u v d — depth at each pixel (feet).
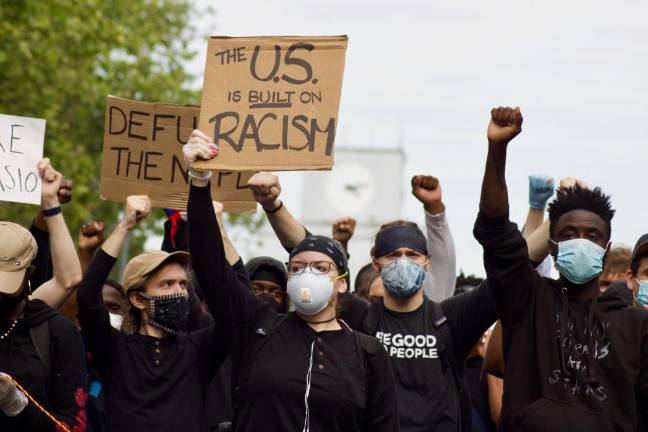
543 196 24.45
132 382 23.24
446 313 23.89
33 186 24.49
